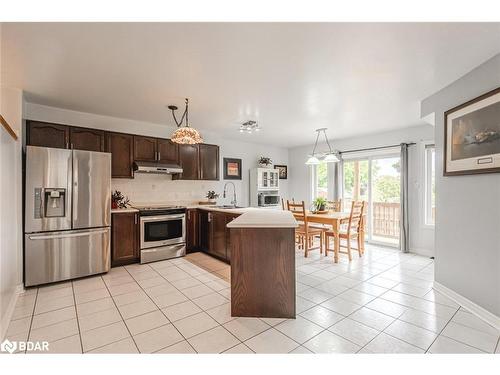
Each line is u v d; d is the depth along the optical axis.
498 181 2.07
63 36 1.84
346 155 5.64
